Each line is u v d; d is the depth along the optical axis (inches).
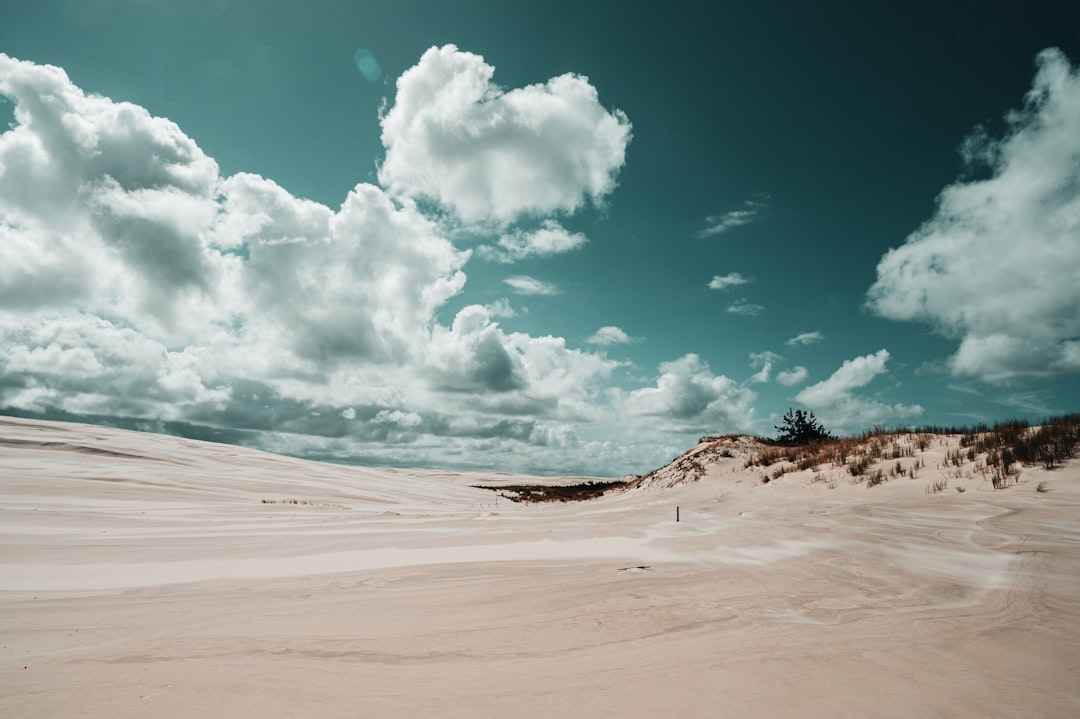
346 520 676.7
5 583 334.6
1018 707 111.7
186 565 388.8
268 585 300.4
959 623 171.5
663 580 246.7
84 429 1715.1
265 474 1437.0
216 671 150.6
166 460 1433.3
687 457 1106.1
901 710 111.3
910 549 290.5
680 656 150.7
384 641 176.1
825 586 224.1
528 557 335.3
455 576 287.1
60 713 122.8
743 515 490.6
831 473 712.4
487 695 128.4
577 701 122.9
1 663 169.2
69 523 642.8
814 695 120.4
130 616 237.6
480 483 3289.9
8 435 1454.2
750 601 205.0
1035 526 334.3
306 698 129.5
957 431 752.3
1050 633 160.1
